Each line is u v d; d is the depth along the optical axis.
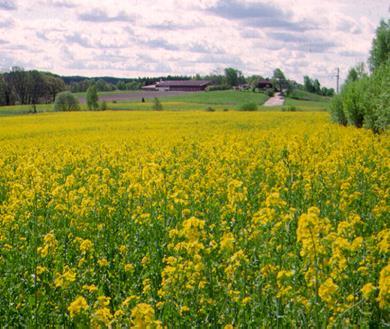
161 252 8.33
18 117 67.19
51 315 6.52
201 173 16.00
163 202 10.20
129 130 39.62
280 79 178.50
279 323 5.98
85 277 7.44
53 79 153.00
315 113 63.66
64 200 11.83
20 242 8.94
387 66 33.00
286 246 7.66
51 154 23.56
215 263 7.17
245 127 39.56
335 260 5.97
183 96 138.25
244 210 10.02
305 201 11.20
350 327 5.57
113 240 9.22
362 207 10.83
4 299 6.96
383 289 5.21
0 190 15.30
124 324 5.77
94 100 97.56
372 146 20.23
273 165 17.20
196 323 6.17
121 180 14.26
